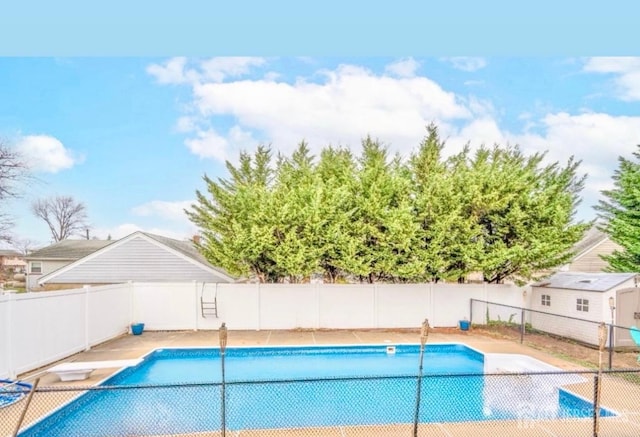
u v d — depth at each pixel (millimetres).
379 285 16656
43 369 10078
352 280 17750
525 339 14305
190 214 16969
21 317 9461
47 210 41875
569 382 8820
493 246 16062
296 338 14477
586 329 13664
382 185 15500
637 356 11656
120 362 10242
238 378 10875
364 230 15422
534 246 15531
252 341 13938
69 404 7422
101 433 6648
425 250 15703
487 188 15602
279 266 15398
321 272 17297
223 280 20859
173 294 16047
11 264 43969
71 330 11680
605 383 8805
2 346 8820
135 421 7293
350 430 6449
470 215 16125
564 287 14828
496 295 16953
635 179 18594
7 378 8930
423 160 17156
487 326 16688
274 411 7906
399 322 16656
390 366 12117
